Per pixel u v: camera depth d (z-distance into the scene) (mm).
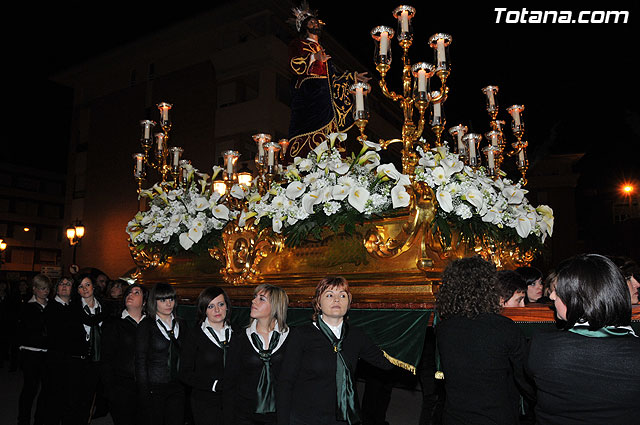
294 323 4199
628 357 1725
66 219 26141
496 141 4992
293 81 5586
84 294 5250
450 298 2574
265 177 4922
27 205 45094
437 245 3725
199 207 5133
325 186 4027
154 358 4094
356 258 4016
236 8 19969
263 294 3451
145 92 23422
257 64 19156
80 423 5082
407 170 3846
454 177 3902
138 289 4605
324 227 4281
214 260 5270
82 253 24922
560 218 31891
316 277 4203
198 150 20656
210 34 21078
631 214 26172
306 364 2877
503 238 4344
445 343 2525
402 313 3553
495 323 2459
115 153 24453
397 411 6391
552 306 3230
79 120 26594
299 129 5469
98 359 5180
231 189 4852
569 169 31891
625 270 3631
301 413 2818
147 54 22938
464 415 2375
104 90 25453
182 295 5395
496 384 2375
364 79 4262
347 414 2795
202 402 3775
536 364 1893
